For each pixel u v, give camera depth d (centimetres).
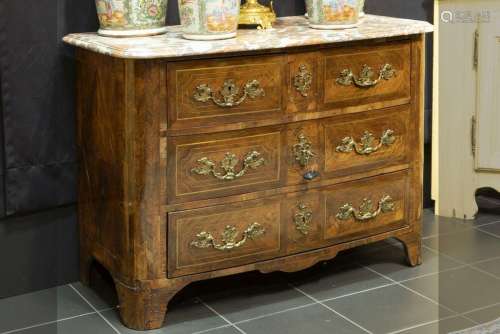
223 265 265
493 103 278
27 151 274
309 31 278
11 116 269
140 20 261
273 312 272
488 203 328
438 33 265
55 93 277
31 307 276
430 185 358
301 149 271
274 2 313
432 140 317
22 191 275
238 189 262
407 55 292
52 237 288
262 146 263
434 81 312
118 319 268
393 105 292
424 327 261
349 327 261
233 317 268
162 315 259
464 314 269
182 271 259
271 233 271
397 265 310
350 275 302
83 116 275
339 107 278
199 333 257
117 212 260
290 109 267
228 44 250
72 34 271
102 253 275
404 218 303
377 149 290
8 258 280
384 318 268
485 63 266
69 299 283
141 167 248
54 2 271
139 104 244
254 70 257
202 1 252
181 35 268
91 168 274
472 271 299
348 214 287
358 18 289
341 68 276
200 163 254
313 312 272
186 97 248
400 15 345
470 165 309
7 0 261
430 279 297
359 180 288
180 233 256
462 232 322
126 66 243
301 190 275
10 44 264
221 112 254
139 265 254
